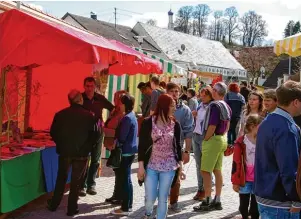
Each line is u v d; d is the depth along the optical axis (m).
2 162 4.86
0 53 4.53
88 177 6.46
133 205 5.98
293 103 2.88
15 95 6.64
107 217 5.41
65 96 7.71
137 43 37.09
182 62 39.44
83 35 5.49
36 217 5.31
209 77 26.89
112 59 5.81
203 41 47.06
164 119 4.46
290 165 2.75
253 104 5.81
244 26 74.31
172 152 4.48
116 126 5.89
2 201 4.88
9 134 5.80
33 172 5.61
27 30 4.58
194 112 8.27
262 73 55.56
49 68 7.56
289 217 2.90
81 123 5.31
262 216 3.01
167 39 41.12
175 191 5.74
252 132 4.79
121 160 5.45
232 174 4.91
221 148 5.65
